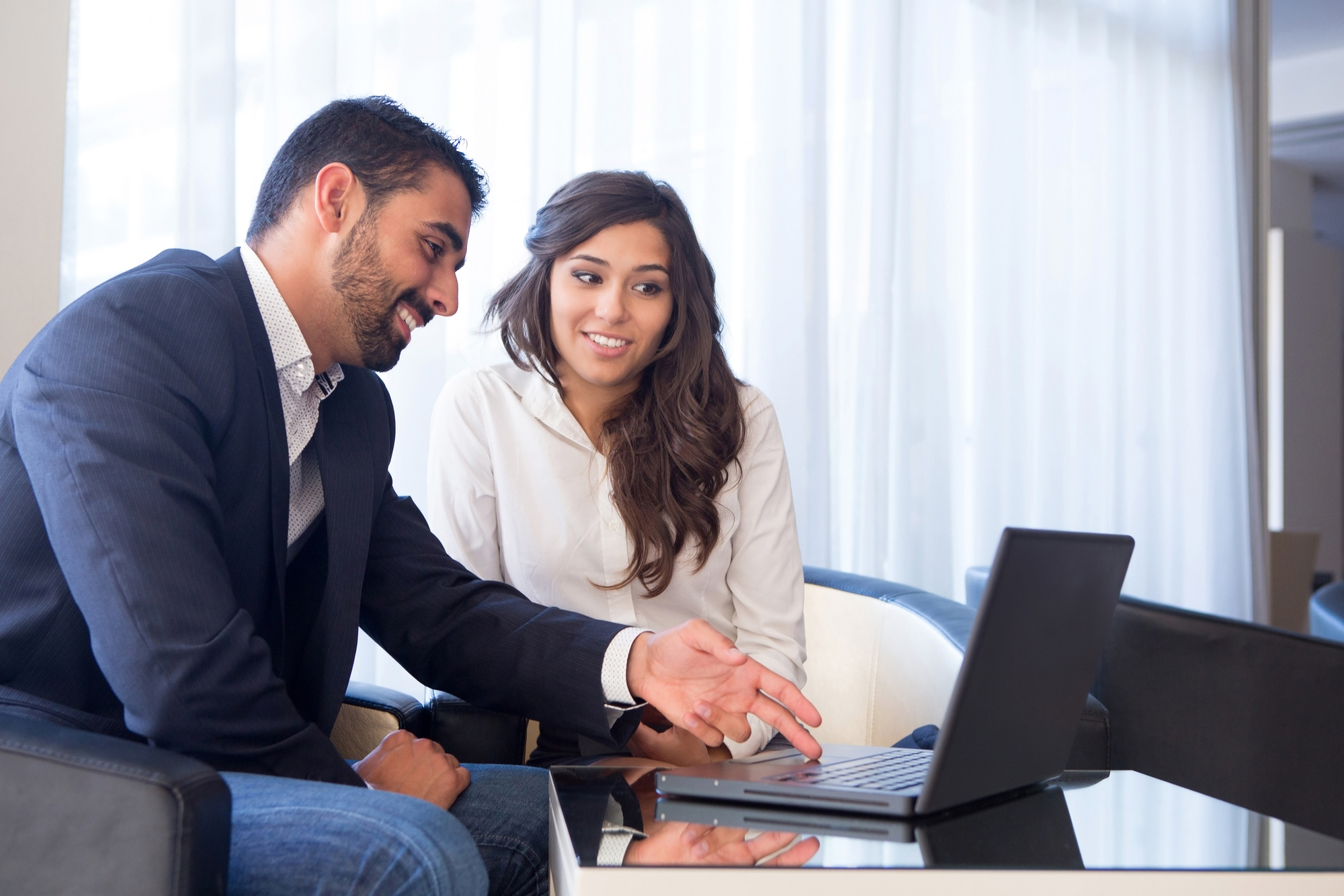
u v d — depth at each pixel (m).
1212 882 0.75
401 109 1.26
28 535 1.01
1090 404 3.53
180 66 1.69
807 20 2.65
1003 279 3.25
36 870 0.75
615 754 1.38
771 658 1.61
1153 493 3.77
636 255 1.54
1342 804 1.68
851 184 2.84
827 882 0.71
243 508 1.12
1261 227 4.38
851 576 1.94
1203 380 4.08
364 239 1.21
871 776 0.96
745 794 0.90
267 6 1.79
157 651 0.92
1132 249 3.79
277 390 1.15
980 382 3.21
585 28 2.29
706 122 2.53
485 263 2.07
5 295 1.51
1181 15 4.00
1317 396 7.53
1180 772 1.80
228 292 1.14
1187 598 4.01
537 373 1.65
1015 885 0.73
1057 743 1.00
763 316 2.62
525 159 2.13
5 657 0.99
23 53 1.53
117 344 1.01
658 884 0.70
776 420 1.74
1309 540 4.73
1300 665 1.73
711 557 1.64
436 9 2.00
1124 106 3.71
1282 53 6.19
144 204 1.68
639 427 1.60
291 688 1.26
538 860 1.13
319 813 0.86
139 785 0.74
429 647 1.36
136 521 0.93
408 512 1.45
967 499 3.22
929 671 1.66
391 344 1.26
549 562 1.61
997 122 3.23
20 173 1.52
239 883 0.84
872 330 2.84
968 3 3.19
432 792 1.16
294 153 1.23
